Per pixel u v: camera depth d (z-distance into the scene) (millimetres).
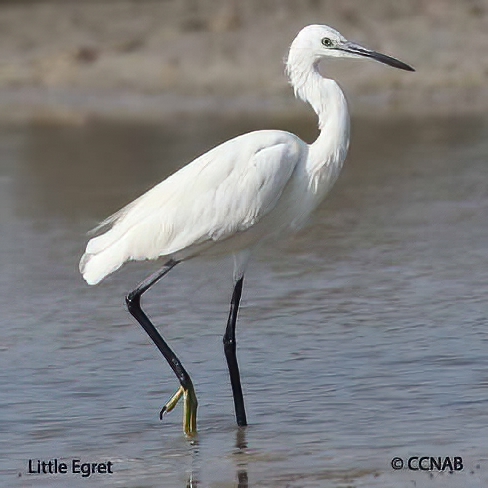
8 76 36000
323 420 10312
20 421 10602
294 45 10883
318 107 10773
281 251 16984
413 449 9492
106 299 14703
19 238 18156
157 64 35406
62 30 39969
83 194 21297
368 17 36500
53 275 15922
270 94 32062
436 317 13250
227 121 28656
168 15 40094
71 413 10797
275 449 9711
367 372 11469
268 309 13922
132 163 24047
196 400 10312
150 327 10477
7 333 13305
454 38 34250
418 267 15648
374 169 22766
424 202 19750
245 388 11266
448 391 10820
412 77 32250
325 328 13008
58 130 28875
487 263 15695
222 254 10781
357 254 16562
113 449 9914
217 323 13438
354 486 8805
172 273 15891
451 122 27688
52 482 9188
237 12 38094
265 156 10328
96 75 35281
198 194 10352
